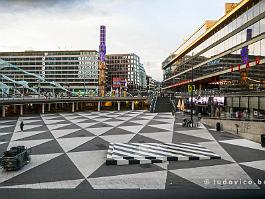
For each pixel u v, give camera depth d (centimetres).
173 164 1548
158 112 5684
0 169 1460
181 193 1102
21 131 2966
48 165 1549
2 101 4266
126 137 2512
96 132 2839
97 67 15788
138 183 1230
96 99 6397
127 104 8575
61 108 7662
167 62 11806
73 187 1188
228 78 4881
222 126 2923
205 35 6125
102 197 1070
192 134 2656
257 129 2348
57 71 16062
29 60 16125
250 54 3997
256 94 3133
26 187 1189
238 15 4469
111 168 1480
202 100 4925
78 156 1772
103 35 16100
